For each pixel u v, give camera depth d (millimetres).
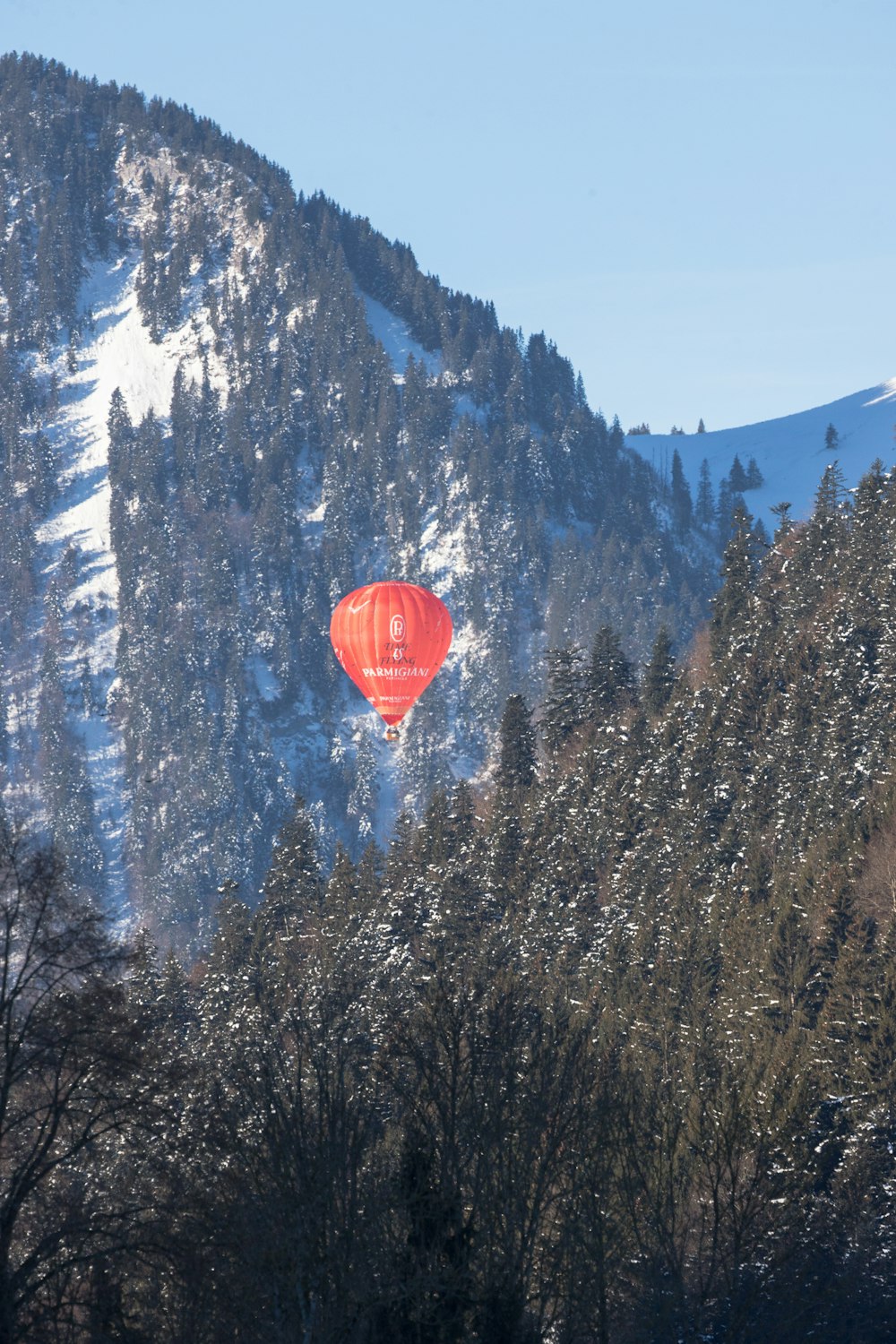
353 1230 52188
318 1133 55531
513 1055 62281
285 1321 50469
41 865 57875
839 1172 98000
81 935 57719
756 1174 64250
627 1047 126250
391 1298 49219
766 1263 63469
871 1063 111000
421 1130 56031
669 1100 74500
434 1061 61438
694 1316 58781
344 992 99750
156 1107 57438
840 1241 82250
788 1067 108500
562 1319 56906
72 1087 56312
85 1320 54031
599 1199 59312
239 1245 51219
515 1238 56625
